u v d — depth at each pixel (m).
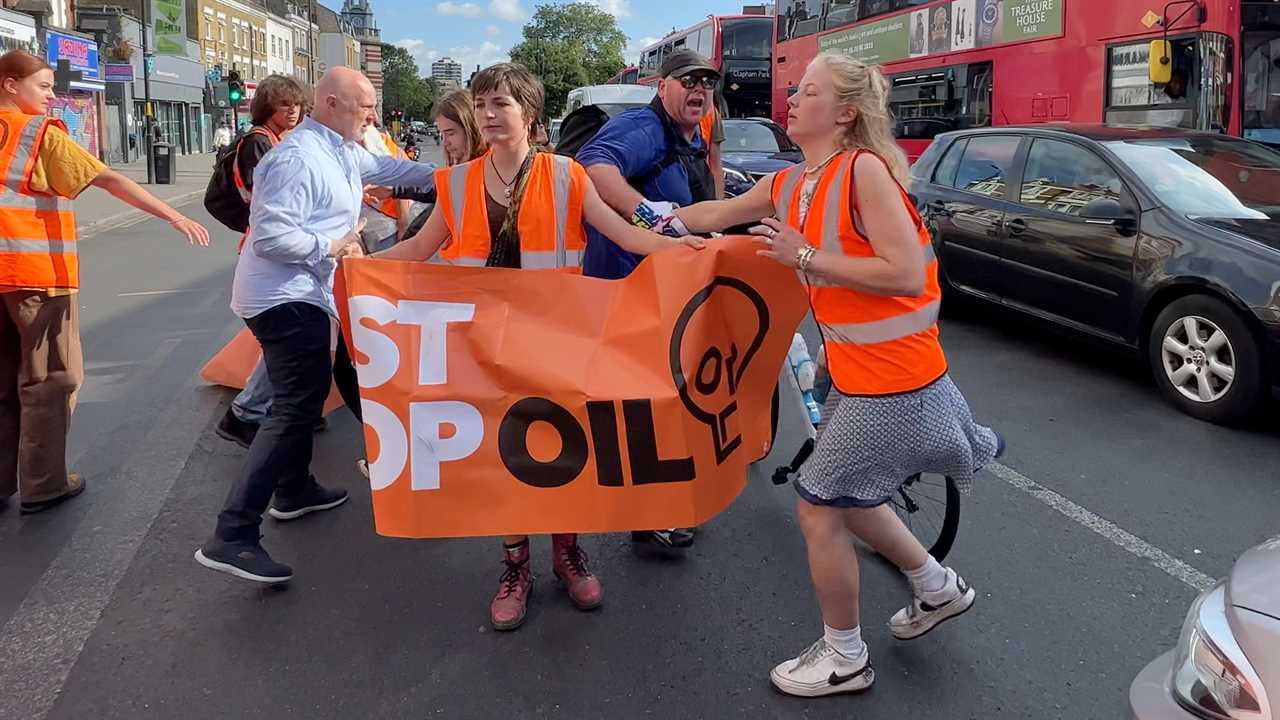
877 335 2.81
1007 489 4.85
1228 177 6.63
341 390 4.07
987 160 8.17
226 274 11.83
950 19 13.53
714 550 4.22
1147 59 10.42
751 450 3.51
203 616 3.66
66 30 33.59
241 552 3.74
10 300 4.33
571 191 3.45
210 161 42.59
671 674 3.27
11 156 4.17
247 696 3.15
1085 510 4.59
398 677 3.25
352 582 3.94
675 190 3.95
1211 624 2.01
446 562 4.11
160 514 4.59
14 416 4.59
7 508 4.64
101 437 5.68
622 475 3.27
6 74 4.24
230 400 6.43
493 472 3.29
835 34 16.72
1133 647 3.41
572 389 3.23
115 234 16.45
